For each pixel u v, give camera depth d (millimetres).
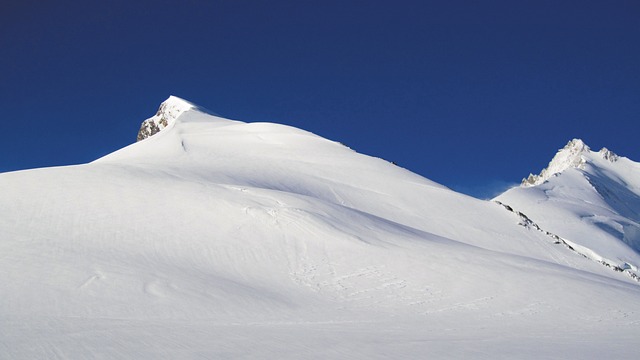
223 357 11695
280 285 24062
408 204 53156
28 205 30062
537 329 17734
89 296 19266
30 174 36188
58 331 13719
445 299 22625
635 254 75875
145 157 61219
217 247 28031
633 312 21312
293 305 21094
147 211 31359
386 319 19234
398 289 23891
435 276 25672
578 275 28812
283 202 35031
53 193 32344
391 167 66438
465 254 30109
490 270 26859
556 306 21781
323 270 26266
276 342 13531
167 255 26234
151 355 11625
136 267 23375
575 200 110000
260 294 22141
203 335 14109
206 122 96875
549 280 25609
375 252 28844
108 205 31500
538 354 13078
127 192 34000
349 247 29297
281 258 27516
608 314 20844
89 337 13102
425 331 16625
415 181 61438
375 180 58781
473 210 54781
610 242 77500
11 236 25734
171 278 22422
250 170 53781
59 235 26703
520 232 51219
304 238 30000
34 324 14688
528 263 30188
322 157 65562
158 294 20234
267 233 30219
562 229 79688
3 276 20531
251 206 33531
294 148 69062
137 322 15992
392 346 13562
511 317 20016
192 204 33156
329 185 54344
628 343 15227
